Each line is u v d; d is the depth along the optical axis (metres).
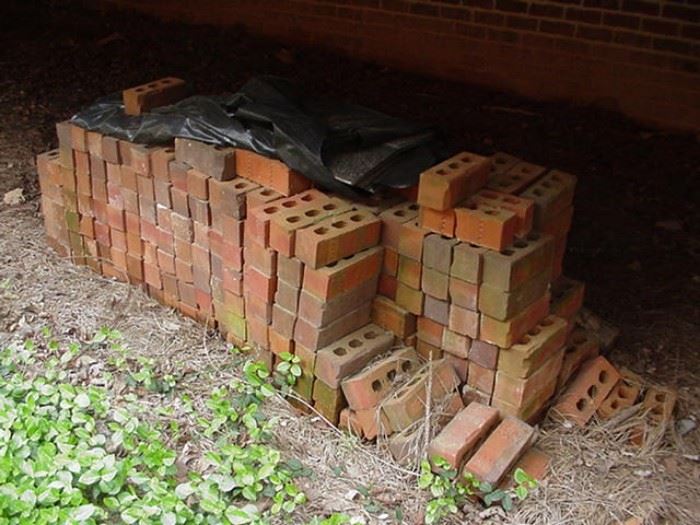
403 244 3.07
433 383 3.06
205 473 2.83
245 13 7.61
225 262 3.35
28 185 5.04
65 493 2.52
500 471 2.83
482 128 5.97
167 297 3.79
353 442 3.03
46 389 3.02
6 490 2.47
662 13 5.62
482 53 6.50
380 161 3.22
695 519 2.85
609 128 5.93
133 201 3.69
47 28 8.11
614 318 3.97
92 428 2.87
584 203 5.04
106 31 7.98
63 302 3.77
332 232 2.97
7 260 4.12
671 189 5.21
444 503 2.75
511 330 2.93
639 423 3.21
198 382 3.29
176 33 7.79
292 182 3.23
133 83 6.80
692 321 3.97
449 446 2.84
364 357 3.07
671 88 5.79
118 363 3.32
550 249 3.02
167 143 3.55
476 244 2.93
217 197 3.28
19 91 6.59
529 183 3.28
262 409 3.15
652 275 4.37
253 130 3.30
